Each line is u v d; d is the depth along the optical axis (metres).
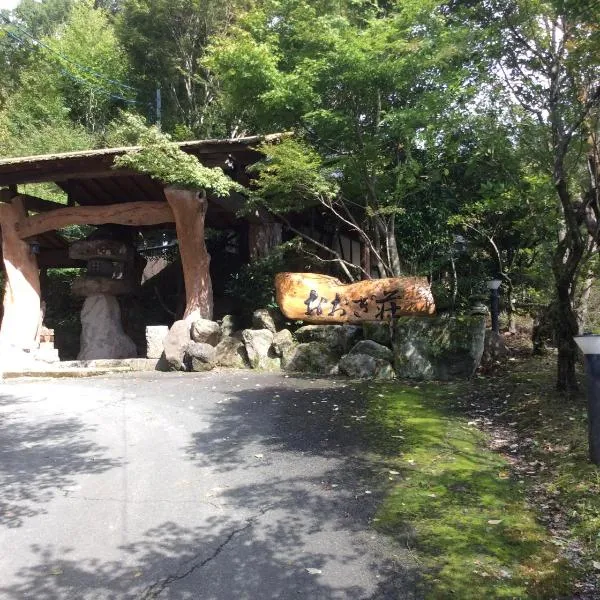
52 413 7.19
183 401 7.61
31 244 12.59
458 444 5.45
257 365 9.86
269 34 10.77
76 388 8.91
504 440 5.57
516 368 8.42
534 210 7.53
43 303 13.08
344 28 10.05
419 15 8.63
